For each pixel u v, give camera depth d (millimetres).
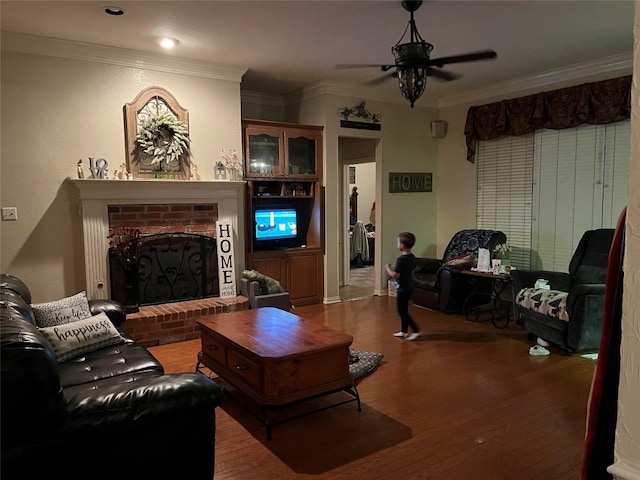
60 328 2971
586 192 5312
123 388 1943
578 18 3834
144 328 4402
